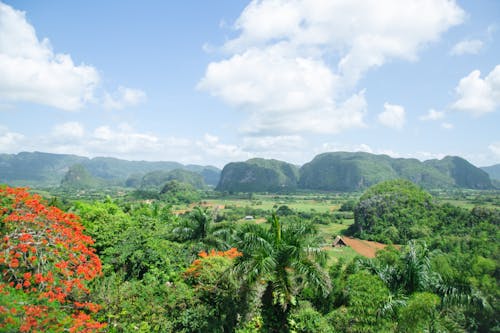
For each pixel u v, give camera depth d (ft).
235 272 29.55
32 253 22.45
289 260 30.81
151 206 99.14
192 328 27.35
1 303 17.57
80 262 24.29
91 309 22.70
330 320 31.12
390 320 28.94
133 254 34.42
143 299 26.43
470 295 32.07
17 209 23.43
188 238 54.03
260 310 31.24
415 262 33.73
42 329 17.95
